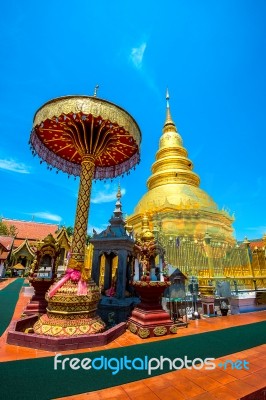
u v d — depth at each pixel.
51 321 6.93
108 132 9.09
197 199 26.67
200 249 14.51
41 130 9.48
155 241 9.02
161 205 25.22
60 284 7.42
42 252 10.84
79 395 4.03
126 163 11.78
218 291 12.62
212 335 7.93
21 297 16.62
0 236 42.69
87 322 7.11
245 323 9.91
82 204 8.47
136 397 3.97
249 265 15.17
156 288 8.23
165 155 33.59
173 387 4.33
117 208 12.91
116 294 10.41
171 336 7.76
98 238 11.55
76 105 7.64
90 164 8.98
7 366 5.11
